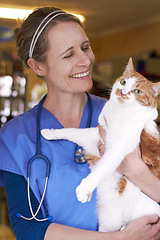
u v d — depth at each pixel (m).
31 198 1.12
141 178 1.12
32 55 1.20
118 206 1.17
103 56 6.90
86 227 1.16
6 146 1.19
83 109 1.31
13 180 1.16
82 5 4.64
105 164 1.07
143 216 1.12
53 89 1.26
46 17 1.15
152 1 4.49
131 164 1.10
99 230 1.17
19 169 1.15
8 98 4.33
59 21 1.15
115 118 1.14
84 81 1.16
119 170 1.14
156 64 4.38
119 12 5.14
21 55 1.24
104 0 4.39
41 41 1.15
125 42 6.23
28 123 1.25
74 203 1.15
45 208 1.15
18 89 4.37
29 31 1.18
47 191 1.14
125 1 4.47
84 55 1.14
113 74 4.14
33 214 1.08
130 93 1.15
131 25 6.00
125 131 1.11
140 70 4.29
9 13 4.84
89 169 1.17
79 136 1.18
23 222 1.09
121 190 1.17
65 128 1.21
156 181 1.13
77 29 1.16
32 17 1.19
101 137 1.17
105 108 1.21
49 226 1.06
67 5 4.63
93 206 1.17
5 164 1.17
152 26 5.55
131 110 1.15
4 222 3.15
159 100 3.43
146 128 1.18
